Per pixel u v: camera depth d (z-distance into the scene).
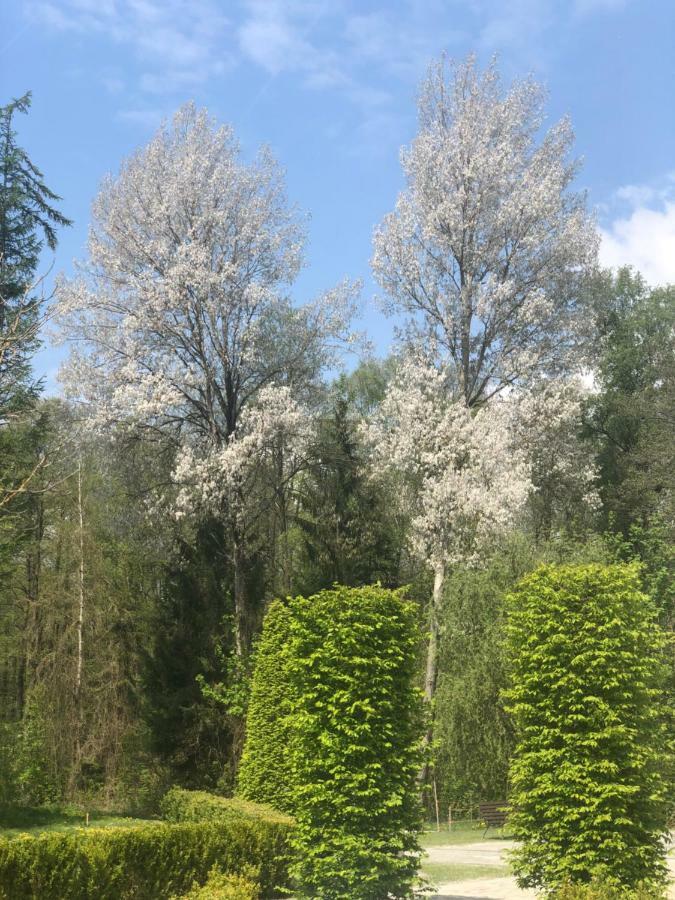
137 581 33.53
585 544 27.34
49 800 27.28
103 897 10.84
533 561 25.34
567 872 11.88
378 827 12.21
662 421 38.44
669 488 36.91
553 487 35.28
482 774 25.11
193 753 28.16
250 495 32.50
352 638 12.66
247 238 32.84
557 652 12.77
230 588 31.36
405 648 13.12
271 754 19.86
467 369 33.94
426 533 31.22
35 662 29.42
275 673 20.47
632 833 12.03
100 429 30.05
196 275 30.80
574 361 33.53
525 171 33.53
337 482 32.62
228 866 12.93
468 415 31.84
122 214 32.53
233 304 32.16
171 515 31.44
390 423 34.44
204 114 33.25
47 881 10.27
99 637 29.88
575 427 35.50
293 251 33.38
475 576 25.92
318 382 34.59
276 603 21.36
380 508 33.34
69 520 30.95
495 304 32.88
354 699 12.55
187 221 32.59
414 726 13.03
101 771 29.33
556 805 12.15
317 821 12.44
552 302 33.09
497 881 15.47
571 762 12.22
